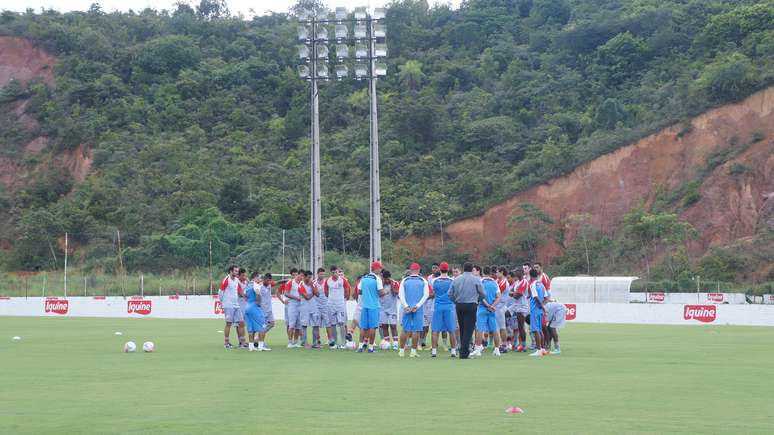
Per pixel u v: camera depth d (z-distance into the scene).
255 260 69.06
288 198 82.88
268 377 16.27
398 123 94.19
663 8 105.56
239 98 106.25
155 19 129.62
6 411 11.91
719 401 12.84
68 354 21.84
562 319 22.41
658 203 75.25
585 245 71.75
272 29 127.00
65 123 99.56
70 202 85.31
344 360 20.33
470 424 10.74
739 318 39.38
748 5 99.44
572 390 14.18
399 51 117.25
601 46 102.69
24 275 72.94
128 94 106.06
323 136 96.69
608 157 79.56
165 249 72.38
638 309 41.44
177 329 34.16
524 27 120.25
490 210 79.75
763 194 72.06
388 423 10.83
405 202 82.25
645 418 11.20
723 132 77.00
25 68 112.00
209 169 88.81
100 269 71.94
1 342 26.34
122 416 11.45
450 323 21.30
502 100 98.44
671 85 89.88
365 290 23.12
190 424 10.79
